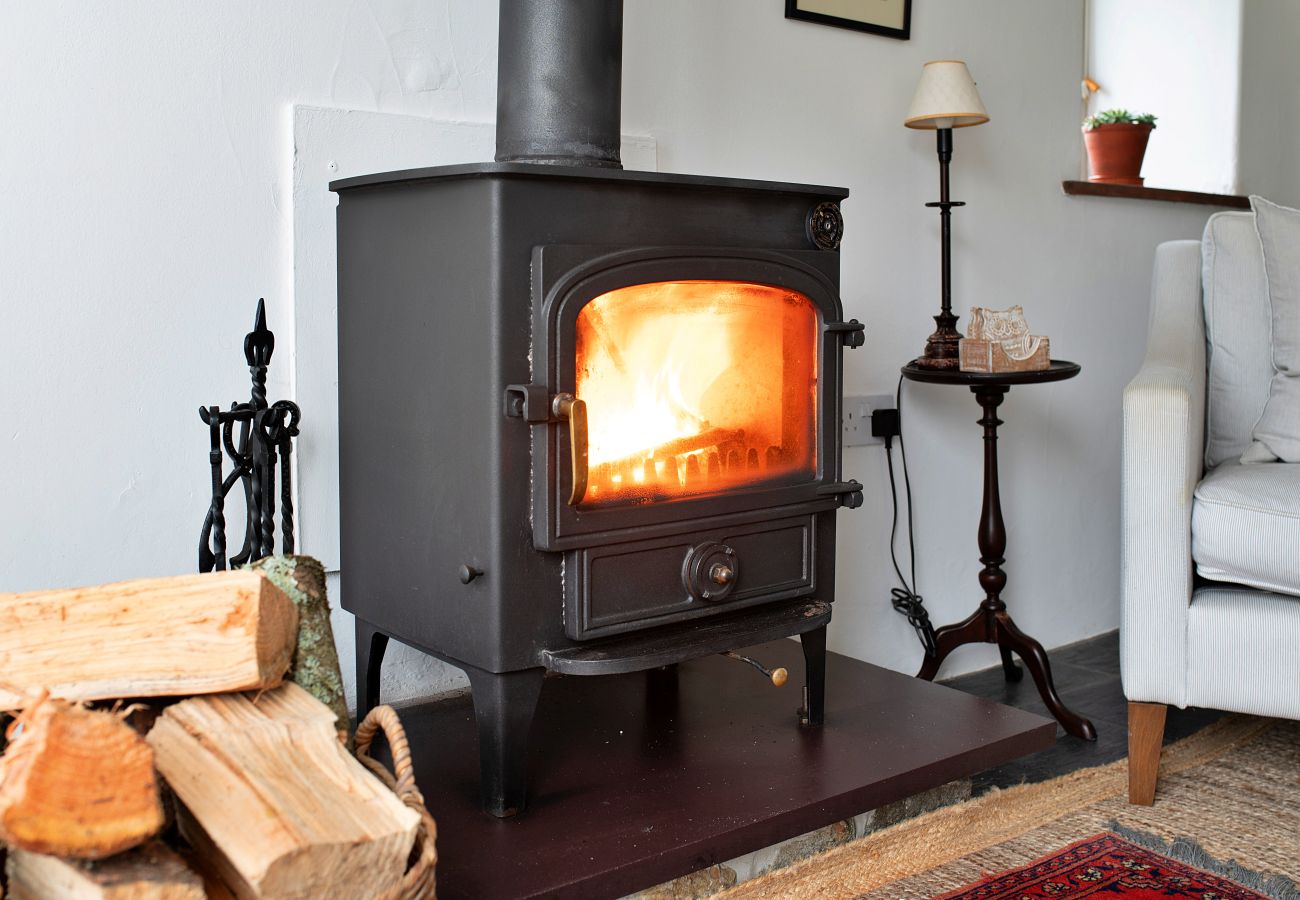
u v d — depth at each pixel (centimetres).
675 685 197
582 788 155
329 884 100
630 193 148
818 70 229
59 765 92
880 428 240
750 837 145
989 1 256
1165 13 338
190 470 169
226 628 117
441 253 146
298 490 177
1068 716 223
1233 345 224
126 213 160
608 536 145
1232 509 182
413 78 184
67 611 119
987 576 236
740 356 162
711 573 155
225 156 167
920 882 161
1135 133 292
